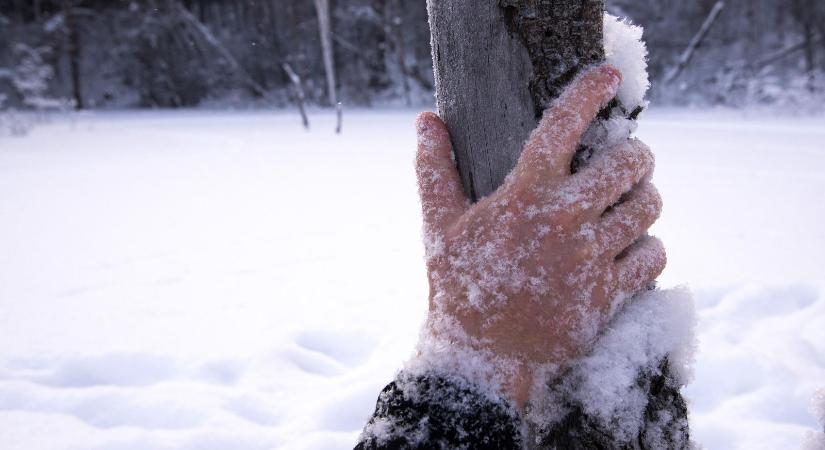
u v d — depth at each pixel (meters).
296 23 27.05
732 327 2.60
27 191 7.02
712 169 6.97
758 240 3.99
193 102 29.81
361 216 5.36
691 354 0.94
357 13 27.53
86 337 2.85
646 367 0.87
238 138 12.82
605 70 0.87
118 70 30.70
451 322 0.83
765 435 1.86
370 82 29.33
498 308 0.81
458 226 0.87
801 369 2.20
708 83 24.11
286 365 2.48
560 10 0.90
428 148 0.96
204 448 1.93
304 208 5.79
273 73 29.67
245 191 6.79
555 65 0.90
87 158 10.06
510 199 0.84
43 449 1.93
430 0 1.00
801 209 4.83
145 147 11.61
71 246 4.62
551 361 0.82
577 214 0.82
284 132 13.88
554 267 0.81
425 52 29.20
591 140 0.91
